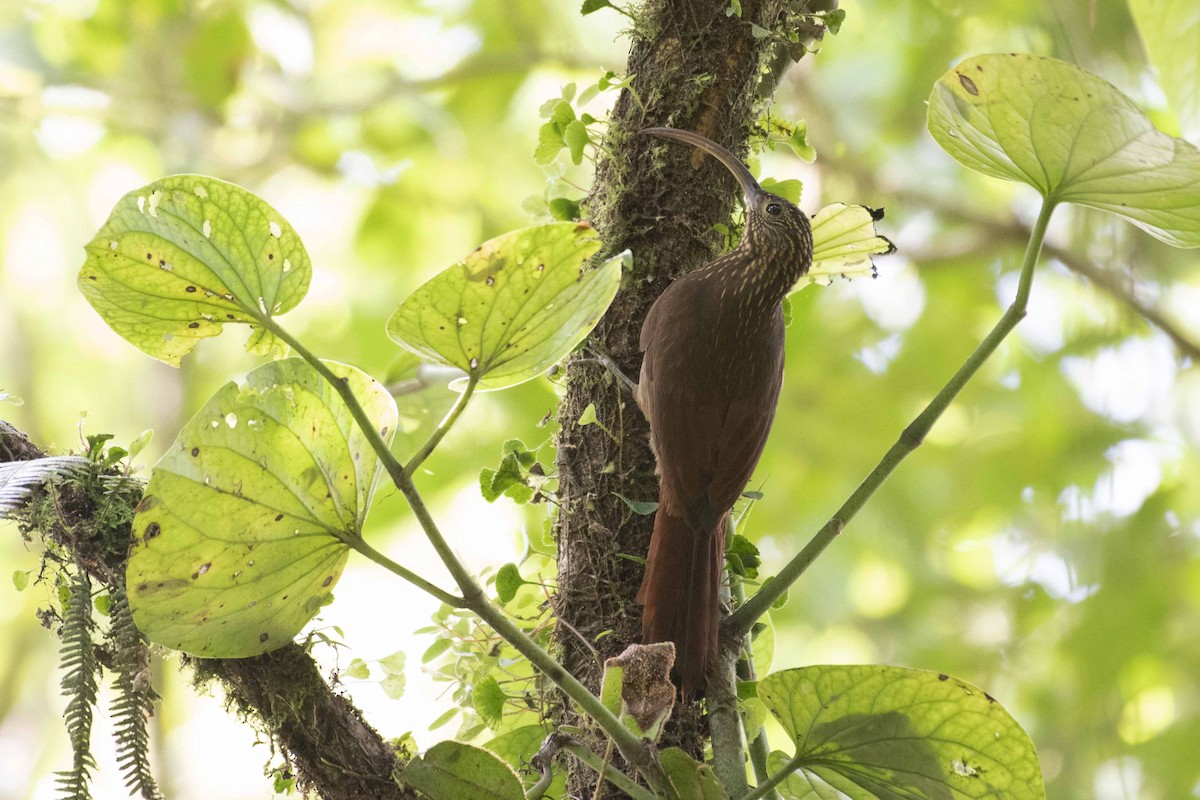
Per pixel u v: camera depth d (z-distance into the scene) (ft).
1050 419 41.81
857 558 43.06
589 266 16.01
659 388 16.14
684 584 14.28
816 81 43.39
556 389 17.83
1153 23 17.15
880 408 42.50
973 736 12.00
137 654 12.32
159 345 12.50
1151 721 39.14
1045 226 13.14
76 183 43.75
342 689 13.38
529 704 15.38
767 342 18.99
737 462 18.21
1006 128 12.55
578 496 15.34
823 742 12.50
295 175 44.57
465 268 10.82
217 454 11.32
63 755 40.50
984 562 43.68
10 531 40.52
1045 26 37.81
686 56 15.83
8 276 43.88
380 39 43.52
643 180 15.90
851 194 42.47
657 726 11.28
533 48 42.47
